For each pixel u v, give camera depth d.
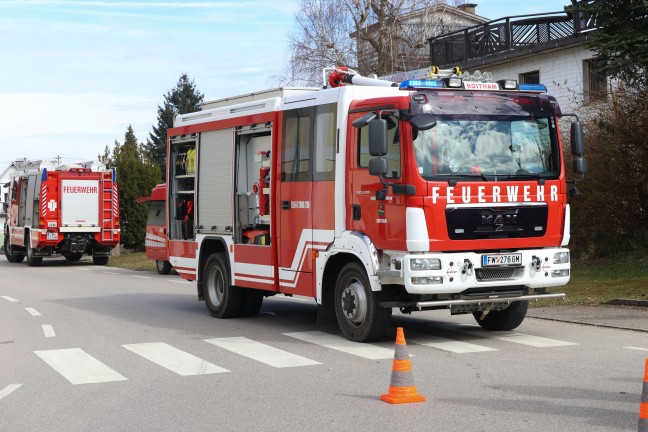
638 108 18.83
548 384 8.34
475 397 7.85
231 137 14.06
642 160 19.20
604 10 16.16
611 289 16.06
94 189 33.03
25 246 34.00
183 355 10.71
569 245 21.72
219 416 7.40
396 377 7.77
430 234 10.34
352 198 11.23
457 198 10.48
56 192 32.44
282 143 12.74
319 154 11.88
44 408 7.89
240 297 14.35
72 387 8.83
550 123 11.30
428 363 9.70
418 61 38.69
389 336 12.01
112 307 16.75
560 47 25.47
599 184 19.84
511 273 10.90
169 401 8.06
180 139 15.61
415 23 39.38
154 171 42.62
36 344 11.87
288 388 8.52
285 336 12.30
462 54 29.92
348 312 11.45
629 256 20.25
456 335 12.00
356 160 11.16
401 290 11.02
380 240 10.77
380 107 10.78
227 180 14.17
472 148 10.72
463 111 10.75
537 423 6.82
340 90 11.52
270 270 12.95
